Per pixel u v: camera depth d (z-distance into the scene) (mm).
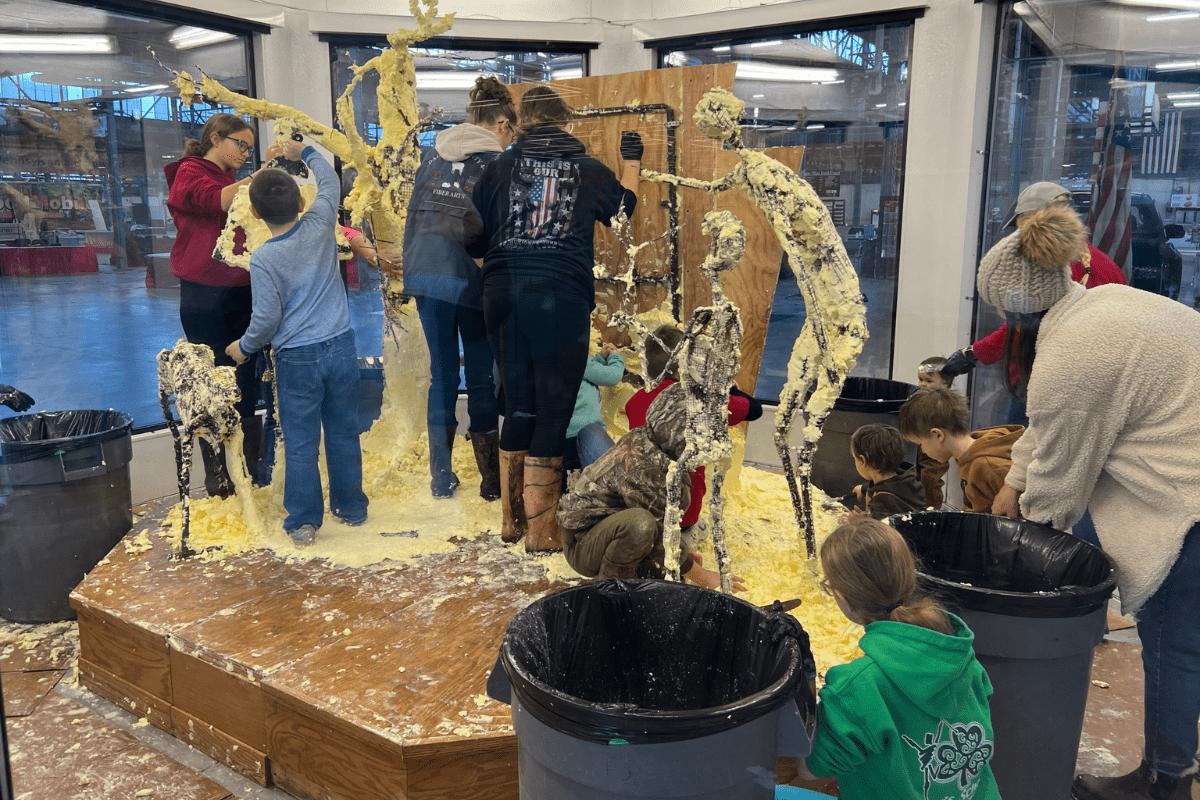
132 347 2342
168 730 1959
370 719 1571
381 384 2920
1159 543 1497
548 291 2201
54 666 2213
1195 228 1874
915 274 2684
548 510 2404
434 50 2418
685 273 2648
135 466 2621
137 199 2303
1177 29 1875
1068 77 2182
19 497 2180
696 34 2598
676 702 1331
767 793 1062
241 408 2604
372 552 2426
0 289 2023
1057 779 1482
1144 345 1471
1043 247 1545
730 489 2797
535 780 1065
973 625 1415
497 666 1182
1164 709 1561
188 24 2307
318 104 2449
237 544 2461
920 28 2504
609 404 2838
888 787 1156
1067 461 1573
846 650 1880
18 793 1717
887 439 2150
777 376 3158
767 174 2123
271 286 2326
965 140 2482
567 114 2178
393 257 2689
